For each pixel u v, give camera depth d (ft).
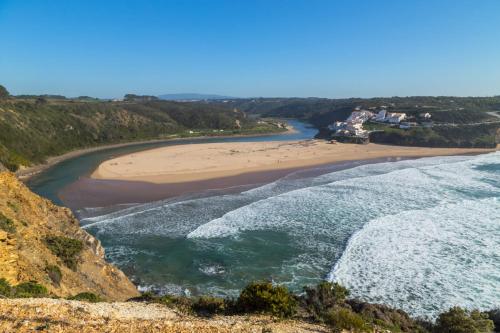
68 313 31.73
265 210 117.19
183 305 44.57
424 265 78.84
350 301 57.88
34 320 28.04
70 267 58.75
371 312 53.98
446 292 68.64
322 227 102.22
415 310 63.26
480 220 106.22
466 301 65.72
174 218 111.55
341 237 95.40
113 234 99.09
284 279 75.31
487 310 62.59
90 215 116.47
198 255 86.17
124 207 124.47
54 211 77.05
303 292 69.67
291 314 43.04
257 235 96.94
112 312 35.63
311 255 85.61
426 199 129.70
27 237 56.24
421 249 86.69
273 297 42.96
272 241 93.25
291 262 82.48
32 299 34.32
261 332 34.19
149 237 96.94
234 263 82.28
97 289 59.16
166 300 47.01
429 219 107.45
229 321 37.55
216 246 90.63
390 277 74.18
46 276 48.93
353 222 105.81
